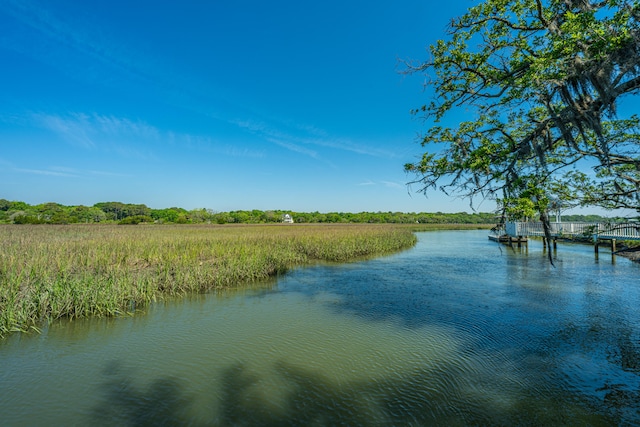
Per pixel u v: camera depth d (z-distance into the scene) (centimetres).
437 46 602
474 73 581
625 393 586
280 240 2583
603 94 417
